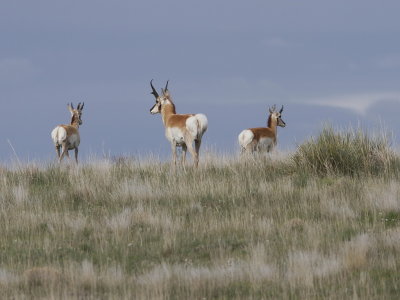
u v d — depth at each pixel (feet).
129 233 148.87
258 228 148.25
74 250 139.03
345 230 144.05
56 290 111.96
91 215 165.78
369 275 114.01
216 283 112.47
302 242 136.46
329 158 196.13
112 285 114.83
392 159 196.44
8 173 208.74
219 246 138.82
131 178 198.80
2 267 127.65
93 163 217.77
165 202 174.70
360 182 181.16
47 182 200.13
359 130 206.59
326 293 106.52
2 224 157.38
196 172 201.36
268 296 106.93
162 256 134.21
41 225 157.38
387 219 149.89
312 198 170.19
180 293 109.91
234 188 179.01
